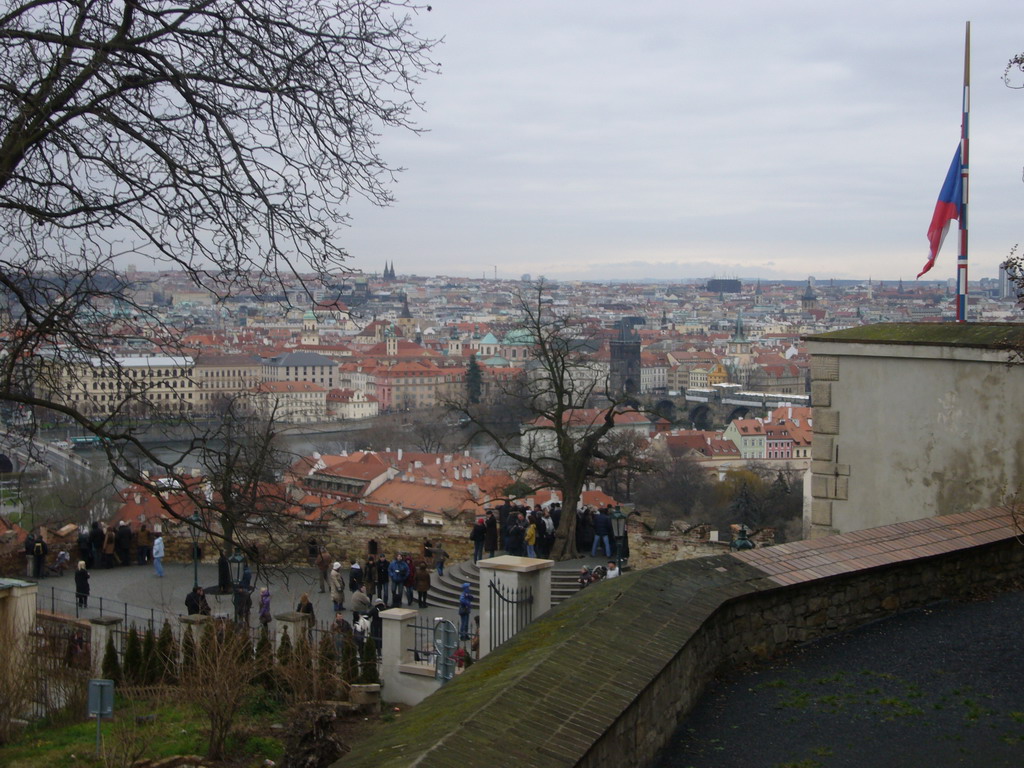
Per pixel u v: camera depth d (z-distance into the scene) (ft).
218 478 51.29
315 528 75.15
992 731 40.34
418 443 588.09
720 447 618.85
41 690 67.00
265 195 46.98
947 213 96.78
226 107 46.68
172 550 143.43
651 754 37.86
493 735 30.76
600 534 125.59
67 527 142.92
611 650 38.22
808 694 44.24
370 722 71.15
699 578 47.34
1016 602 57.82
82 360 48.49
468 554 143.23
